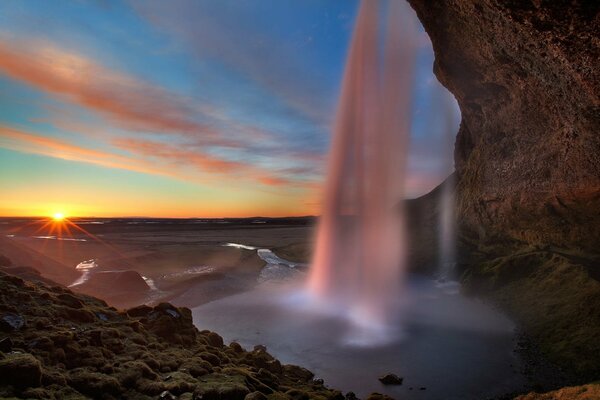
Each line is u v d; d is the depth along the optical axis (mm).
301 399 8125
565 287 18094
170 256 44062
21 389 4824
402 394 11445
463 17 16109
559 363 12734
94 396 5512
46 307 8414
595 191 17531
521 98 20234
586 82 11250
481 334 16750
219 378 7305
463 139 40875
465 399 11078
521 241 27047
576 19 8766
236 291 26438
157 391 6051
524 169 23703
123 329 8789
